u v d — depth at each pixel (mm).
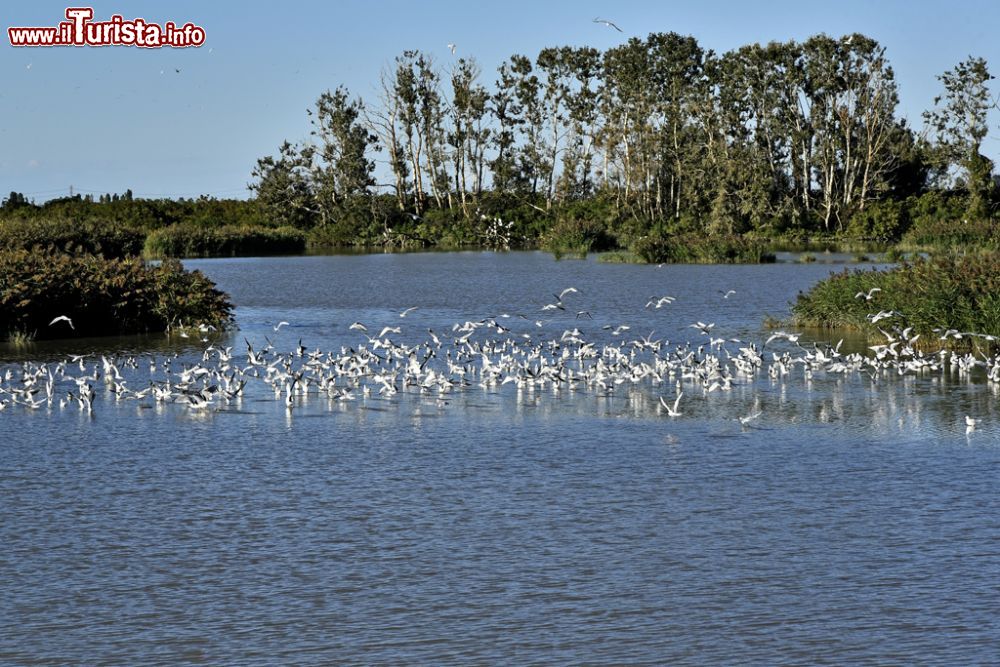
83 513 16578
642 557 14453
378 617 12703
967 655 11547
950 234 89125
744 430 22078
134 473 18891
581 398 25828
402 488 17797
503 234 118750
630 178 121875
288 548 14953
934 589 13242
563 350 33688
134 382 28609
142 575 14039
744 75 123312
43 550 14961
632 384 27766
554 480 18234
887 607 12758
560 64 129375
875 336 34562
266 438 21547
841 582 13508
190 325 40469
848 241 111312
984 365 30094
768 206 119500
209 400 24859
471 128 130000
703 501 16922
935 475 18297
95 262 41656
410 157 134250
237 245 107438
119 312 39719
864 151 125375
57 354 34312
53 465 19453
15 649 12000
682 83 125438
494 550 14789
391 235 123625
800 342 35469
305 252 111875
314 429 22391
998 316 32250
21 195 140750
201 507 16844
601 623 12469
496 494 17422
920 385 27234
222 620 12680
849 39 121688
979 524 15570
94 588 13633
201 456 20094
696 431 22016
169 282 41438
